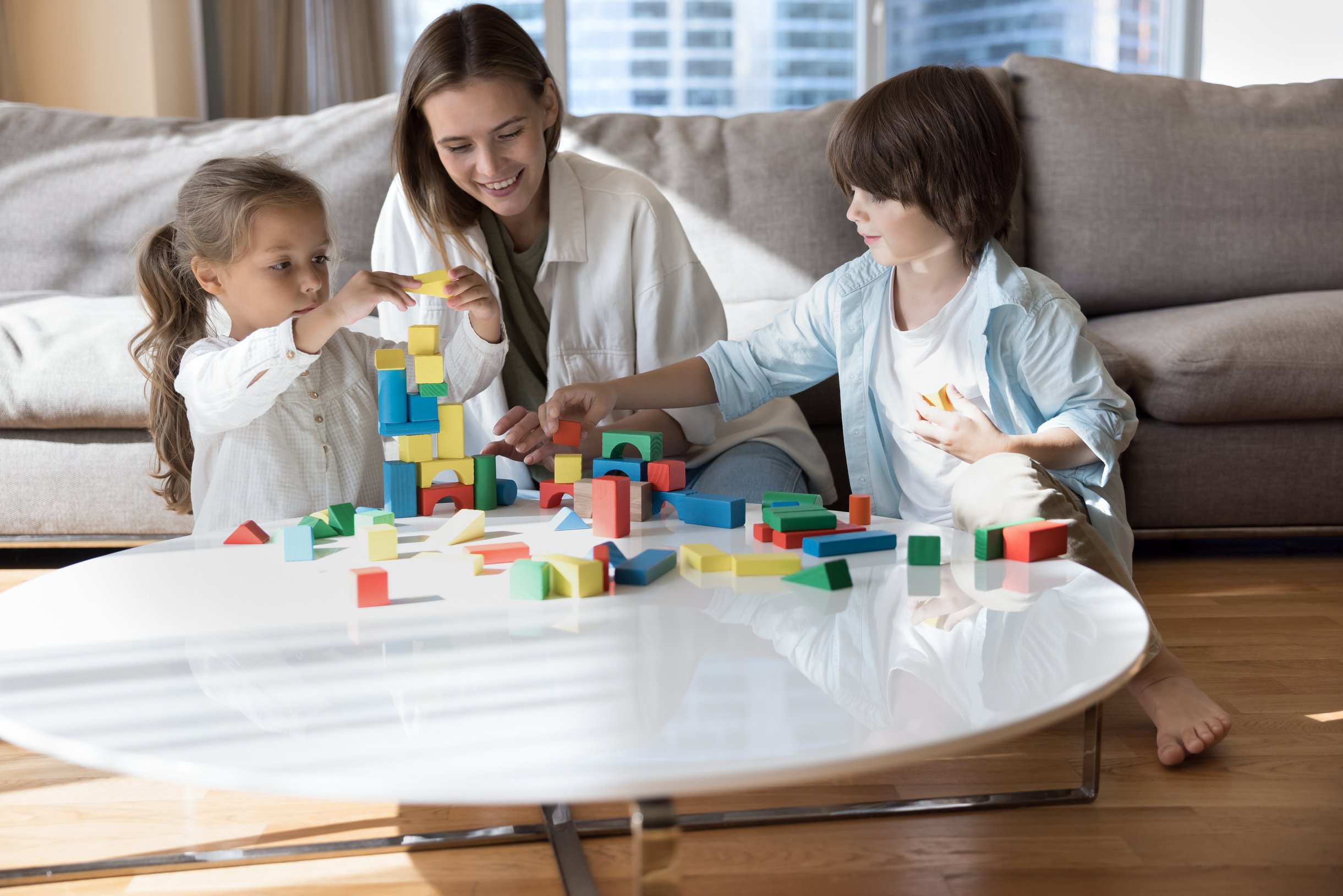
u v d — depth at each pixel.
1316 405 1.63
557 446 1.30
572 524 0.98
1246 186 1.95
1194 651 1.30
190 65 3.25
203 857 0.85
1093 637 0.64
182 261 1.25
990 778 0.98
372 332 1.70
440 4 3.56
